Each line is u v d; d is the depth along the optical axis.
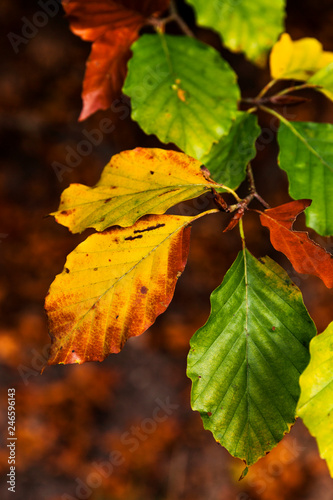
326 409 0.47
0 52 2.65
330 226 0.52
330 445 0.47
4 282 2.14
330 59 0.56
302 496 1.76
